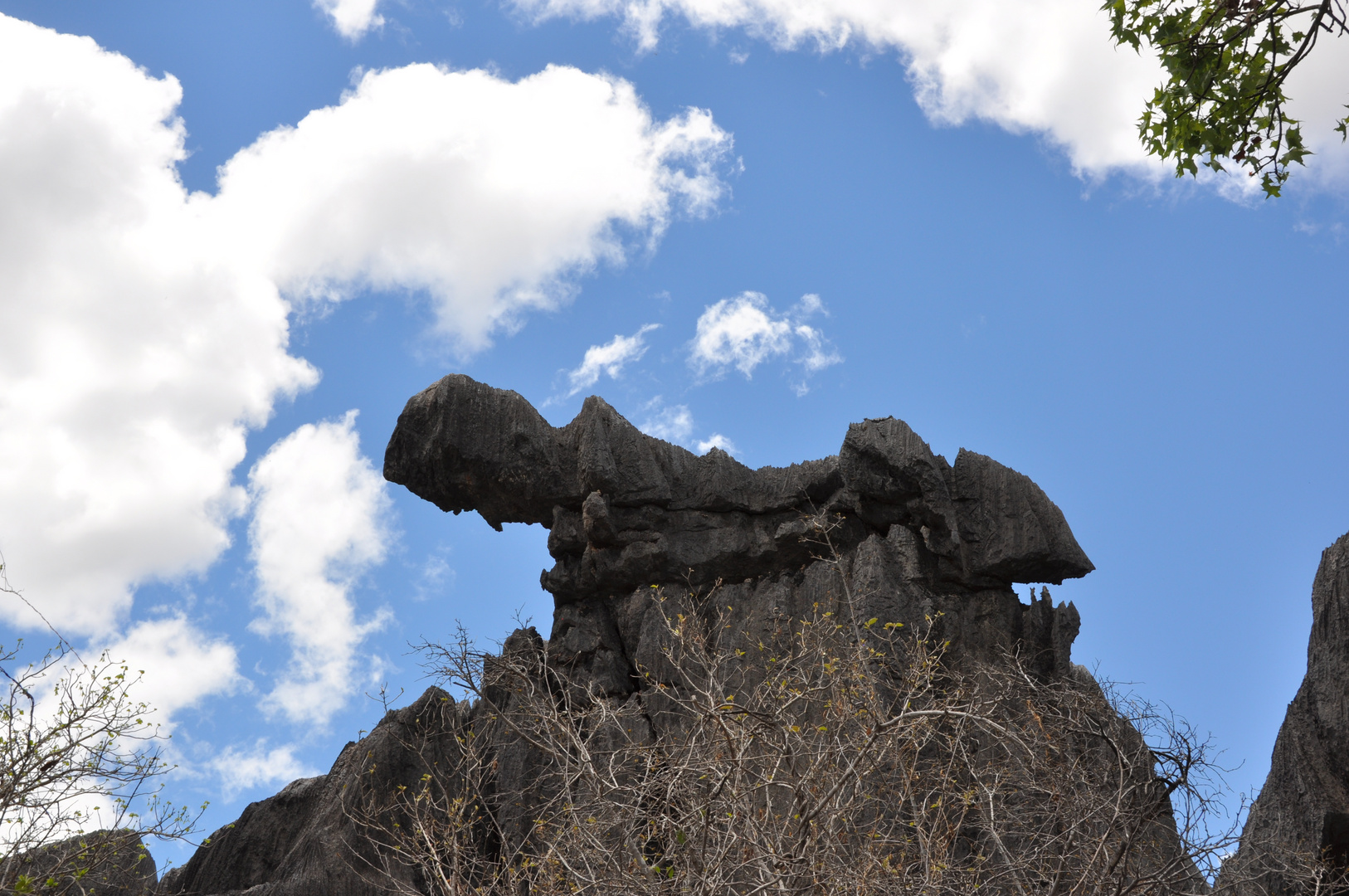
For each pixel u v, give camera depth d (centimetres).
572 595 2884
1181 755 1490
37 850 1373
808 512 2769
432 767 2595
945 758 1767
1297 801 2003
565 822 1523
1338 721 2017
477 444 2889
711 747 1362
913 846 1488
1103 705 1673
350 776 2709
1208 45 1103
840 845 1268
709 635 2612
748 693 2423
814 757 1330
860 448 2623
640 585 2812
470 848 1803
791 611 2616
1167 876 1446
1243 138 1116
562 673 2733
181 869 2836
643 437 2900
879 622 2428
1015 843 1681
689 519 2838
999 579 2611
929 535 2614
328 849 2595
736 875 1255
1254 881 1836
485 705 2655
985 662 2428
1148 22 1132
